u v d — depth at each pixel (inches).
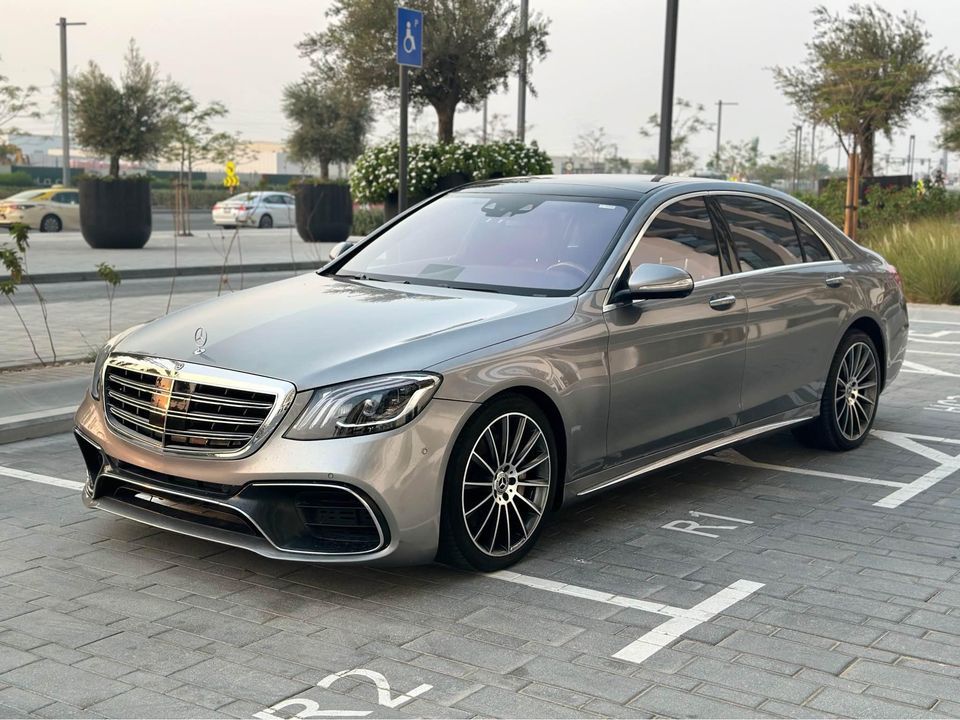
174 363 181.2
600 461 204.1
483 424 180.2
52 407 295.6
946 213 912.9
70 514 217.0
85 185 992.9
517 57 945.5
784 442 285.7
